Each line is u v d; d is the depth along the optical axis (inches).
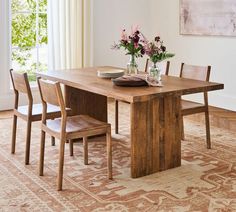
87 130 114.9
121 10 245.1
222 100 219.1
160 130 123.7
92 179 119.3
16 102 139.2
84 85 126.7
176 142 128.3
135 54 139.3
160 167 125.7
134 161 119.5
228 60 212.7
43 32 230.8
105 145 152.7
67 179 119.2
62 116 110.4
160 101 122.3
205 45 223.9
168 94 116.1
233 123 186.5
